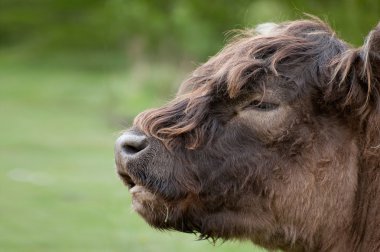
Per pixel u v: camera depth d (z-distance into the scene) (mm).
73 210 23109
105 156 36438
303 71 10008
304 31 10484
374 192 9859
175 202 10000
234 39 11320
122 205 23531
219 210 10117
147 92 59344
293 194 9969
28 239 19859
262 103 9953
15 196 25609
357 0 19688
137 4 62594
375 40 9781
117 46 88312
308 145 9930
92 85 76062
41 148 38750
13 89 73125
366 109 9820
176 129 9922
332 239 10031
